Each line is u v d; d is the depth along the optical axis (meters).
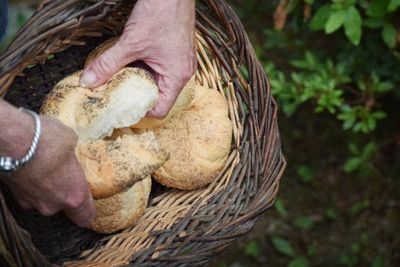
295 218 1.80
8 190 1.12
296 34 1.80
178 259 1.10
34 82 1.20
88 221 1.10
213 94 1.26
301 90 1.63
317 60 1.68
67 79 1.17
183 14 1.16
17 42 1.05
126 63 1.15
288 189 1.83
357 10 1.53
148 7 1.15
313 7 1.68
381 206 1.80
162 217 1.20
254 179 1.21
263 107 1.24
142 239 1.16
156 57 1.15
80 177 1.05
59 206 1.06
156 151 1.10
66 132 1.03
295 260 1.74
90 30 1.19
